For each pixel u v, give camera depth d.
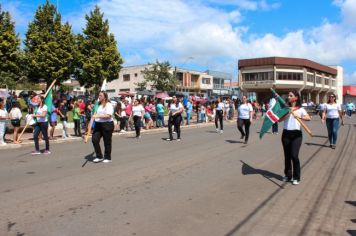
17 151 12.65
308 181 8.08
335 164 10.19
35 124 11.95
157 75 59.75
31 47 40.41
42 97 11.89
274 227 5.21
